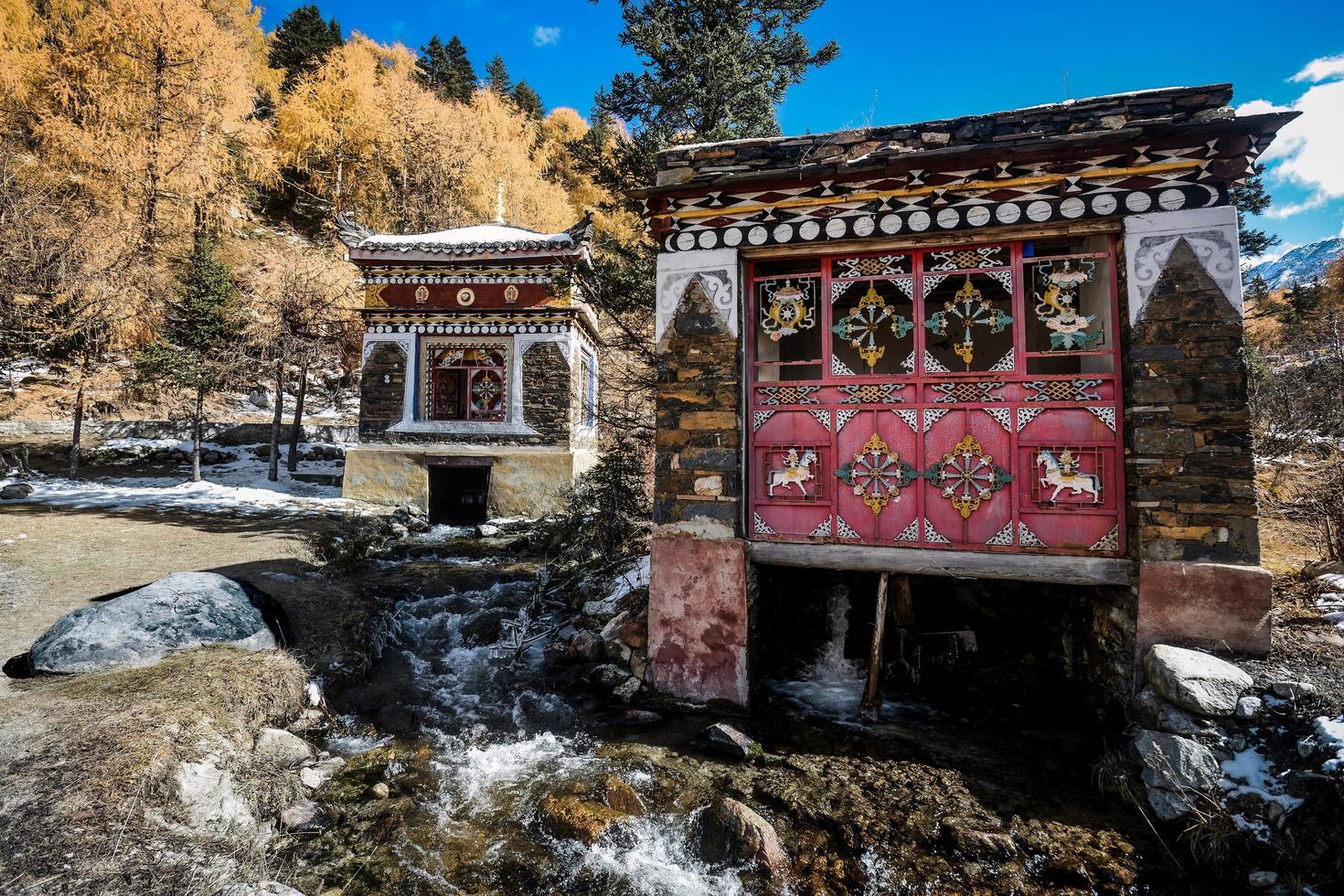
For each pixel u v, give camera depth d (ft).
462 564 37.81
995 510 19.61
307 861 14.32
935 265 20.47
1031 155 18.49
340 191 112.57
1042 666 23.36
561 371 50.90
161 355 53.83
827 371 21.27
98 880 11.41
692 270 21.71
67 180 68.69
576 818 15.51
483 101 141.79
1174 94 17.89
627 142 44.19
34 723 15.62
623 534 33.96
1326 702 14.03
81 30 81.61
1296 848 12.36
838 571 26.96
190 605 21.67
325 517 43.29
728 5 42.93
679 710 20.88
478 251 49.57
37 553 30.01
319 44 147.13
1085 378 18.98
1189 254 17.54
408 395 50.90
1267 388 52.31
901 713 21.42
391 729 20.52
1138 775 15.58
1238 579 16.63
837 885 13.57
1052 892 13.05
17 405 61.16
